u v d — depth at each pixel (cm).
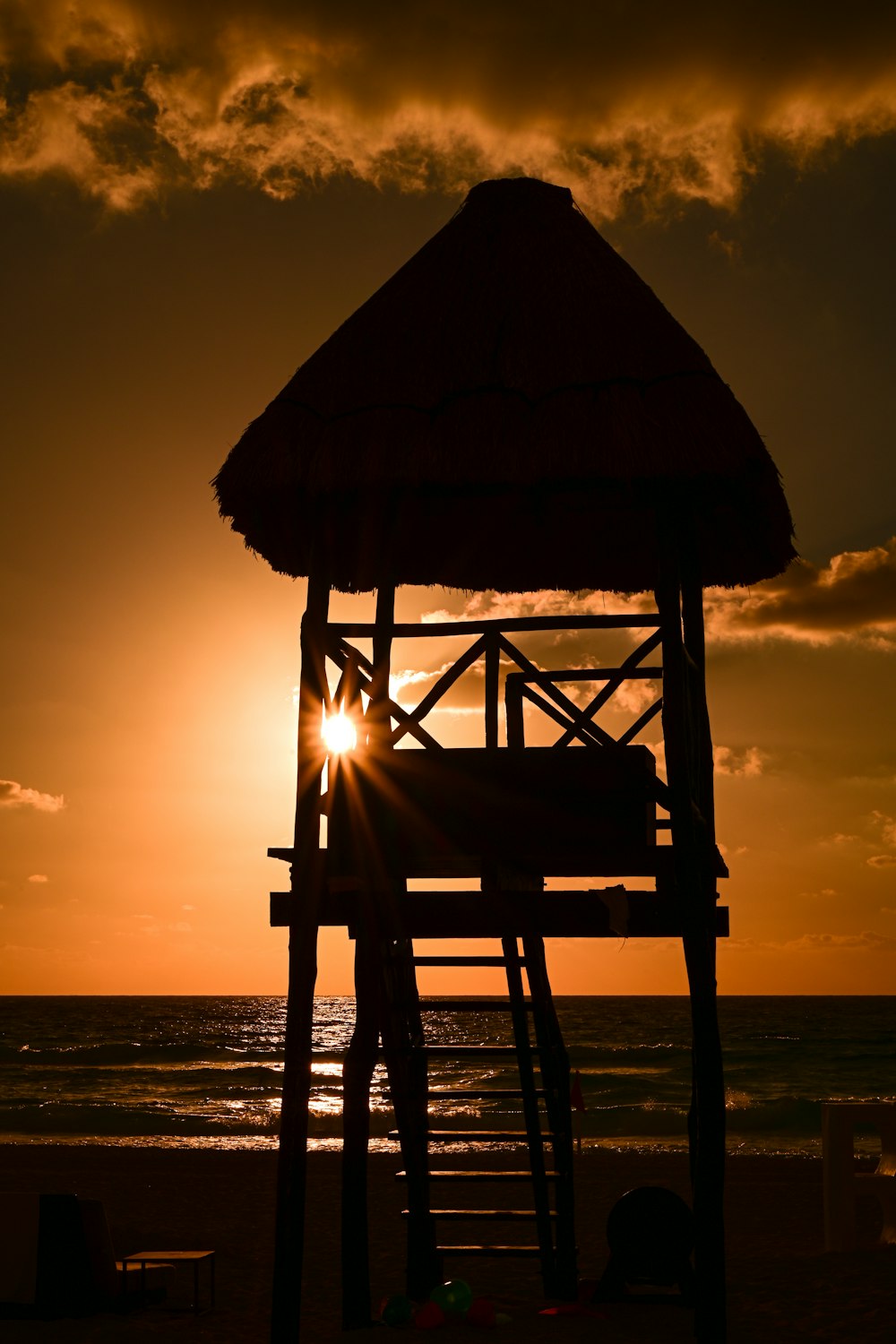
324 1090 4953
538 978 926
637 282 828
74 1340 861
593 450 737
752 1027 9106
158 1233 1448
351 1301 876
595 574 1056
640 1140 2916
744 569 973
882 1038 7481
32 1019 11200
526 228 844
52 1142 2973
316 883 761
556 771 745
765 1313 965
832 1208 1205
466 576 1060
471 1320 880
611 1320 902
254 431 801
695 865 736
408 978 936
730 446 752
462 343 788
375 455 751
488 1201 1758
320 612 798
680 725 748
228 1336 905
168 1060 6338
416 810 758
